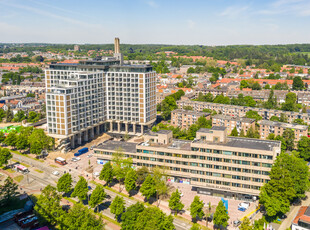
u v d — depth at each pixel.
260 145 161.50
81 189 155.00
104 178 174.12
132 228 129.50
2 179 186.25
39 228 133.50
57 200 141.12
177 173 177.50
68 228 126.31
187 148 178.00
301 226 128.75
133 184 165.88
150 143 189.38
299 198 161.38
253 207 155.38
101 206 157.75
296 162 160.38
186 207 155.62
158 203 160.62
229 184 161.12
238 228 137.38
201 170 166.00
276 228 137.25
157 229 123.56
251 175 155.62
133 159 186.88
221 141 168.75
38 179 188.00
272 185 145.88
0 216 147.38
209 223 142.88
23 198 163.88
